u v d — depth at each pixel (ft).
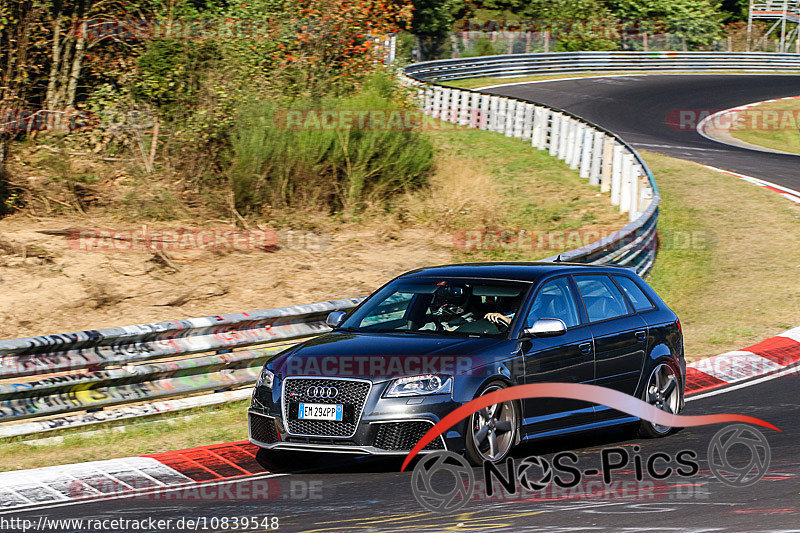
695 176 206.90
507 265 73.82
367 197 166.71
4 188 146.00
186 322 80.64
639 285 76.54
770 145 282.36
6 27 158.51
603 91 354.95
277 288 120.67
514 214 169.58
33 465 67.05
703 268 146.82
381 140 167.32
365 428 59.47
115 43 173.99
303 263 132.98
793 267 145.69
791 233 164.96
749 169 220.64
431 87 263.49
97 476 62.90
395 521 50.14
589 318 70.18
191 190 159.12
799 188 200.03
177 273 123.95
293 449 61.21
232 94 164.66
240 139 157.89
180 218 149.07
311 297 117.91
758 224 170.71
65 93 170.30
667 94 357.82
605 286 73.36
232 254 134.41
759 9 499.92
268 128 158.51
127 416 77.15
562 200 178.91
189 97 165.89
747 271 144.15
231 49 172.14
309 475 62.23
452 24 427.33
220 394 83.41
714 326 116.06
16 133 161.27
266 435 63.00
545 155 214.28
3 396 71.26
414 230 155.53
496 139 230.48
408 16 211.41
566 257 112.68
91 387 75.66
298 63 183.62
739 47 486.38
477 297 68.44
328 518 51.29
